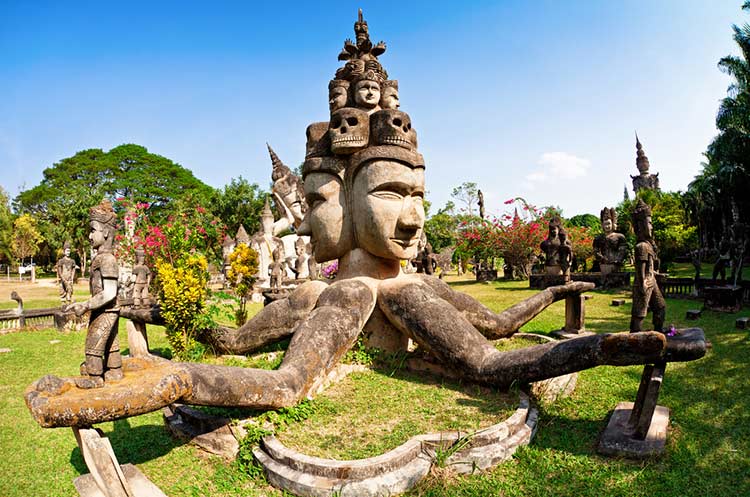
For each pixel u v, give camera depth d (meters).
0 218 35.88
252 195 38.56
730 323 10.11
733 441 4.85
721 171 19.77
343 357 6.41
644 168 27.17
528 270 23.38
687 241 21.50
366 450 4.37
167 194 44.84
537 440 4.93
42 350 10.37
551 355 5.04
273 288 15.00
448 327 5.96
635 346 4.45
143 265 12.50
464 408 5.26
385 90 7.68
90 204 33.19
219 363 7.15
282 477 4.11
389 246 6.79
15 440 5.78
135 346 7.85
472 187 38.16
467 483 4.11
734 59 19.23
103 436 3.68
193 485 4.40
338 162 7.05
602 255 17.70
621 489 4.05
